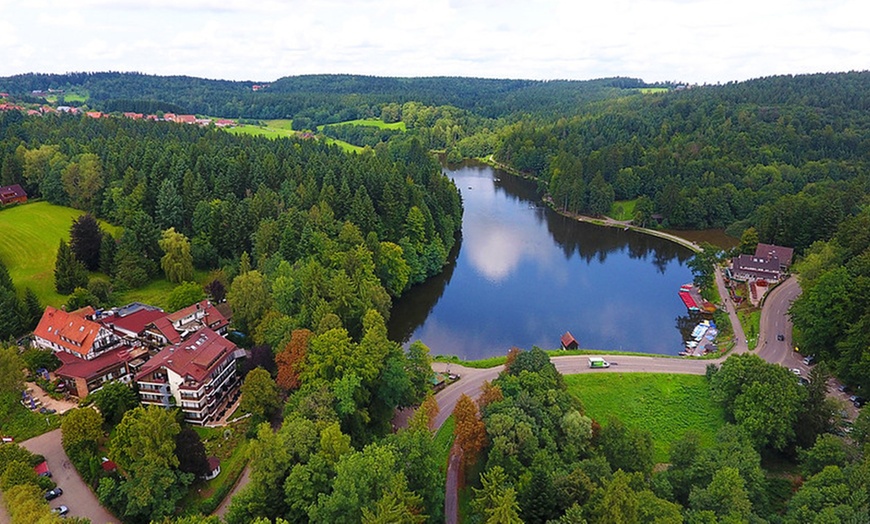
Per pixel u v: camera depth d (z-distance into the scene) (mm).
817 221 178625
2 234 163125
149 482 77625
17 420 97375
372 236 159500
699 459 83562
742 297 159375
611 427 90688
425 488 77312
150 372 99250
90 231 154375
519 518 71625
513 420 86625
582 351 131000
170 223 167625
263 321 119750
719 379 111188
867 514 69500
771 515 77375
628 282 185750
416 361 109688
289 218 157750
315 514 69438
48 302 137375
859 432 89188
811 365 123625
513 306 165375
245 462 89875
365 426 96562
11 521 72688
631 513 65500
